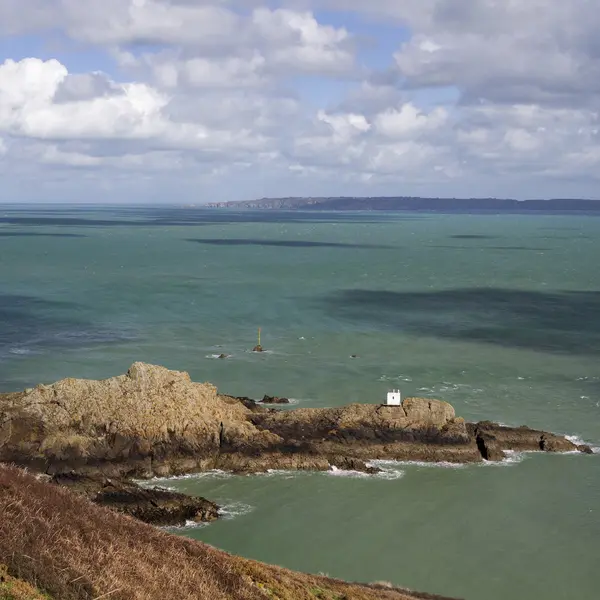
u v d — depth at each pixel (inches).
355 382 3186.5
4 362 3388.3
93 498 1919.3
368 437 2365.9
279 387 3070.9
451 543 1797.5
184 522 1855.3
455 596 1568.7
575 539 1835.6
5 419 2159.2
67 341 3880.4
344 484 2128.4
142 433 2191.2
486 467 2287.2
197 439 2234.3
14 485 1177.4
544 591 1604.3
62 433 2158.0
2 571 926.4
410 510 1972.2
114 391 2306.8
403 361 3604.8
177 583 1107.9
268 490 2071.9
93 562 1048.2
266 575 1279.5
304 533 1822.1
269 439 2283.5
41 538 1031.6
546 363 3629.4
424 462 2311.8
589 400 3002.0
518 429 2509.8
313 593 1296.8
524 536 1845.5
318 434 2375.7
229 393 2967.5
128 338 3996.1
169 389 2342.5
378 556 1723.7
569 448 2429.9
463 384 3203.7
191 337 4067.4
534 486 2150.6
